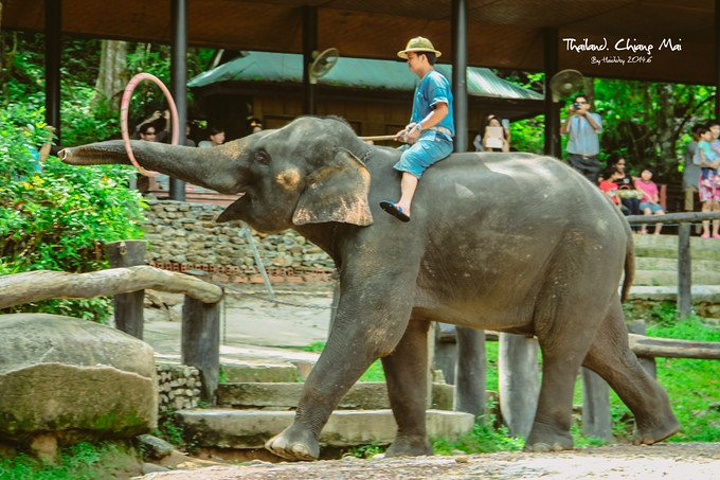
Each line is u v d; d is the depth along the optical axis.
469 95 33.44
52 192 12.73
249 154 10.78
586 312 10.88
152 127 23.19
